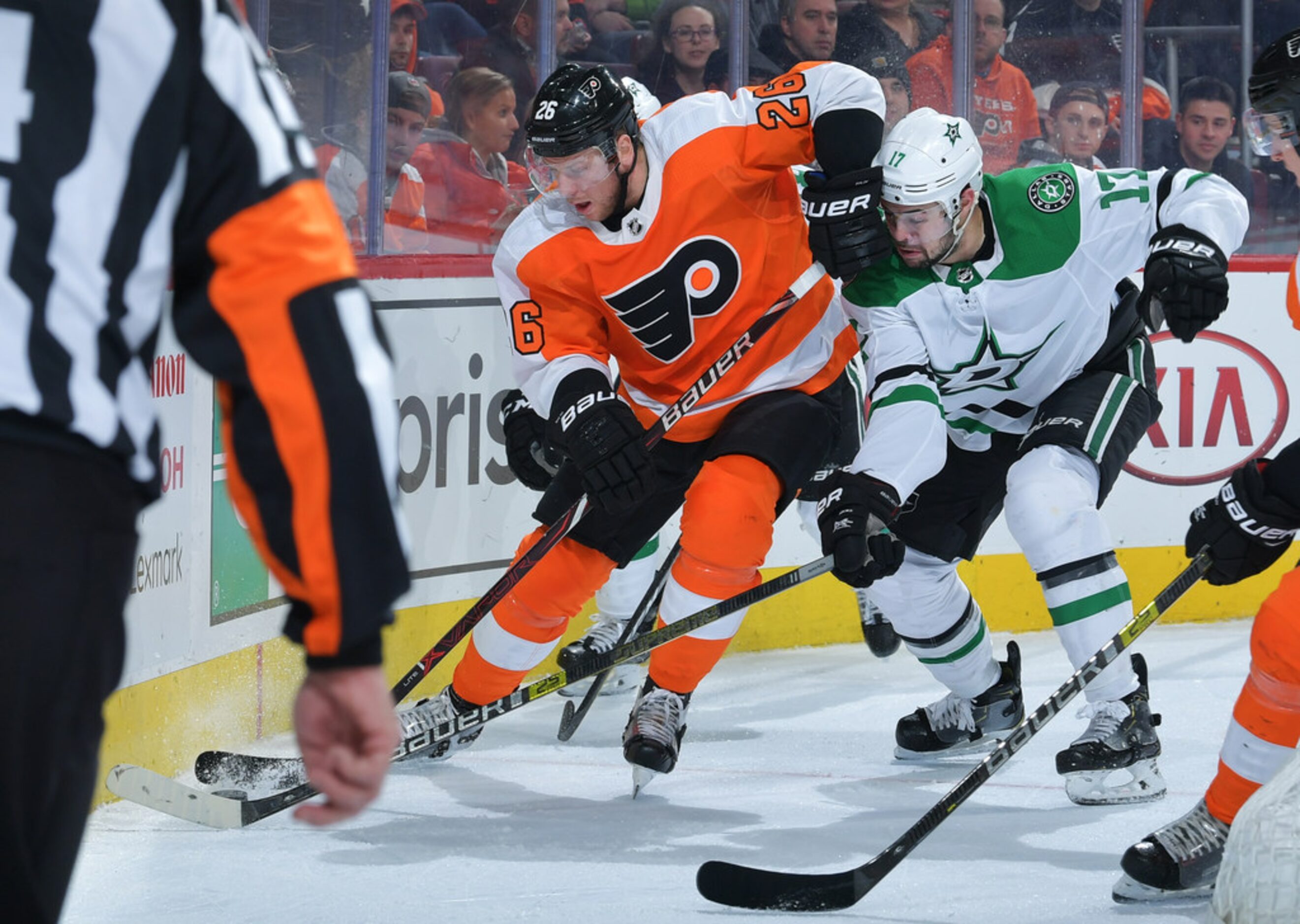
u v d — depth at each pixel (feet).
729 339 36.68
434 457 48.42
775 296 36.55
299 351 11.63
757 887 27.48
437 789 38.24
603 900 28.50
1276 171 63.36
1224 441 58.85
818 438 36.47
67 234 11.34
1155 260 33.45
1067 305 35.27
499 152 55.47
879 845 32.53
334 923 27.25
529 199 56.75
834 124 34.42
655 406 37.88
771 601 55.62
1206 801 27.48
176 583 38.93
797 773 39.81
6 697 10.77
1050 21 61.52
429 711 40.29
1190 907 27.32
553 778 39.55
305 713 12.12
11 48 11.42
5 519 10.84
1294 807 23.22
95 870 30.73
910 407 34.06
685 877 30.27
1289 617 25.25
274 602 43.50
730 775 39.65
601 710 48.01
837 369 38.14
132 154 11.53
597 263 35.55
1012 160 62.34
